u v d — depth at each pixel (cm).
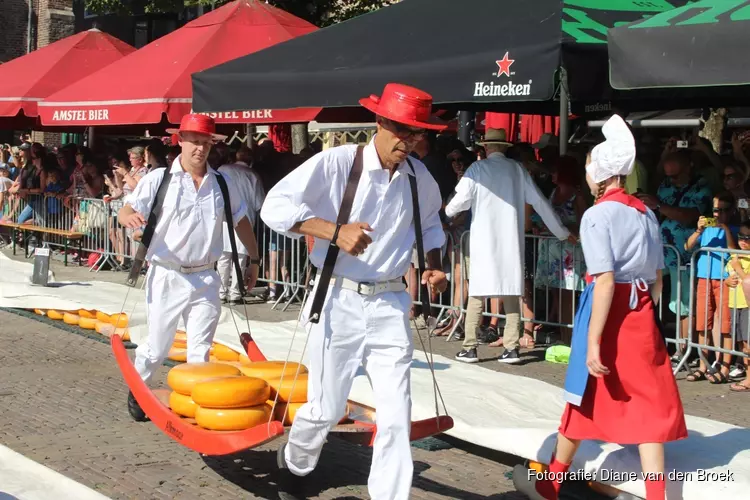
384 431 456
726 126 1310
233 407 512
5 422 675
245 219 661
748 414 695
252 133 1522
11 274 1327
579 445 525
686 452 533
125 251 1470
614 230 455
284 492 507
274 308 1170
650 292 479
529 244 948
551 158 1060
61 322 1076
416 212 465
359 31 944
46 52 1723
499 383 728
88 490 518
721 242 796
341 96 868
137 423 677
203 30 1358
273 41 1320
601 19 784
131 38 2619
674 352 902
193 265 636
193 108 1002
